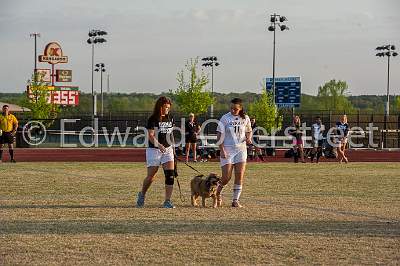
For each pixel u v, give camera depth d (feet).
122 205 44.19
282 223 36.65
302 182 61.87
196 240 31.37
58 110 199.41
